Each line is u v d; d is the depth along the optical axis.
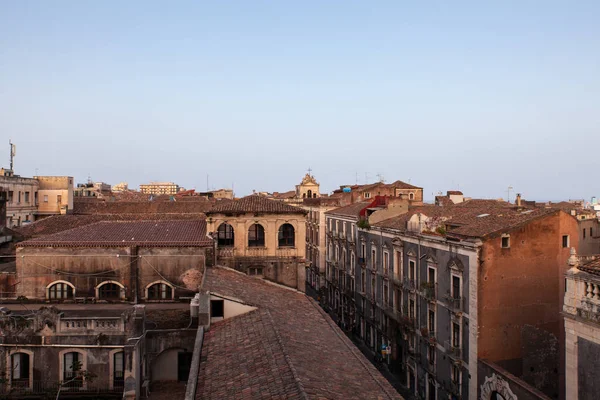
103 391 29.38
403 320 42.94
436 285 36.84
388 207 51.75
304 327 26.27
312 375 17.67
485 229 32.56
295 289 38.75
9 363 29.27
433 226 39.12
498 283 31.39
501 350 31.41
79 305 35.47
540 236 32.16
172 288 36.50
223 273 35.28
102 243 36.19
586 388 18.94
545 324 32.22
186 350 32.53
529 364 31.83
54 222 49.19
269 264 39.66
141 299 36.44
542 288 32.19
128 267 36.25
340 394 16.39
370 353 52.09
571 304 19.78
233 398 16.80
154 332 32.06
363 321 55.41
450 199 75.69
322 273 77.06
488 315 31.20
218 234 39.75
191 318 32.28
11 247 42.53
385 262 48.09
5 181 67.62
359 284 56.62
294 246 40.09
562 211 32.59
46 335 29.36
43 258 35.94
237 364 20.06
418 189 85.25
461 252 33.12
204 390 18.28
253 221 39.66
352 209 63.78
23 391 29.09
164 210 77.94
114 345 29.52
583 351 19.17
